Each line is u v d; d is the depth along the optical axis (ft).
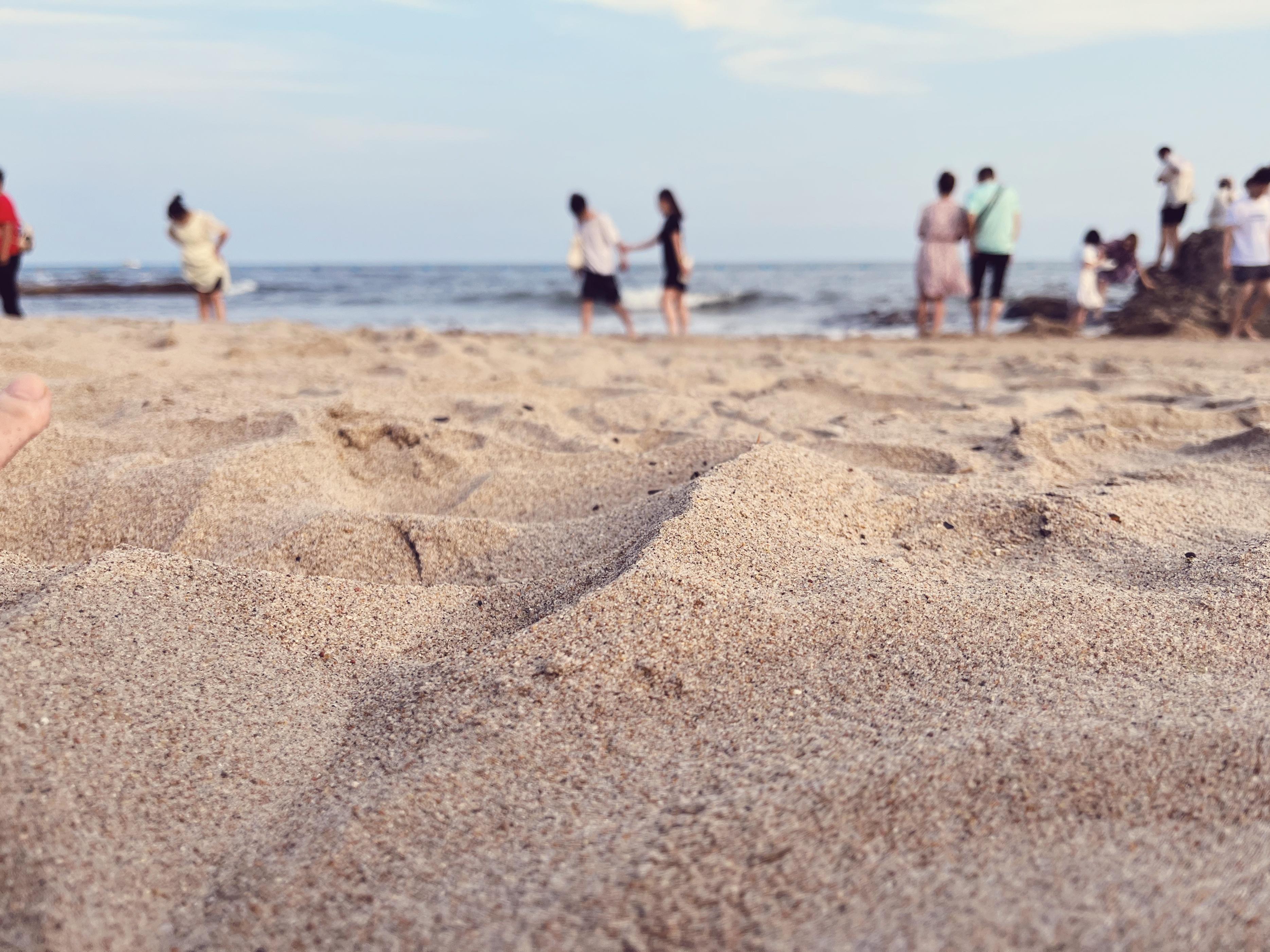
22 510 7.10
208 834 3.50
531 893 3.12
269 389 12.09
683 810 3.52
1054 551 6.46
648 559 5.45
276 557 6.47
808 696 4.37
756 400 13.15
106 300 63.31
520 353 19.04
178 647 4.62
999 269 29.76
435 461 8.77
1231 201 37.04
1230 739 3.76
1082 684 4.41
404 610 5.47
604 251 28.25
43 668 4.13
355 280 124.88
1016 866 3.13
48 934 2.88
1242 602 5.32
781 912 2.97
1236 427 11.03
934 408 13.15
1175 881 3.01
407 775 3.82
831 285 97.81
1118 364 19.03
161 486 7.34
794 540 6.07
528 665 4.55
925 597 5.32
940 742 3.86
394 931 3.00
